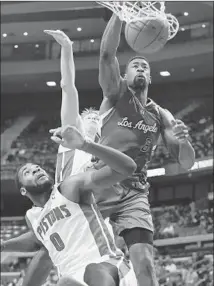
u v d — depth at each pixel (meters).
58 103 29.78
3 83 28.64
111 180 4.08
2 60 27.19
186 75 26.97
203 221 22.00
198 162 23.72
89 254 4.17
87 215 4.23
